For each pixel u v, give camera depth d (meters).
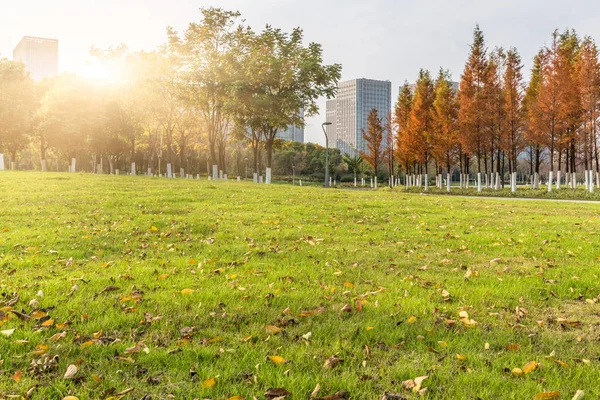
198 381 3.18
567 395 3.02
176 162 72.19
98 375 3.22
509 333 4.11
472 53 35.38
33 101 45.75
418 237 9.08
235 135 38.41
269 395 2.98
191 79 35.19
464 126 34.78
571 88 29.08
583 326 4.34
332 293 5.24
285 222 10.64
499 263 6.92
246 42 35.75
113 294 5.06
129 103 42.66
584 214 13.73
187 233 9.19
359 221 11.22
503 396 3.02
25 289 5.13
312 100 35.22
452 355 3.65
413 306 4.75
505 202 18.38
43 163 47.91
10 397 2.91
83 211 11.77
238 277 5.86
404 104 46.84
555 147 32.31
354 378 3.21
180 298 4.90
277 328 4.07
